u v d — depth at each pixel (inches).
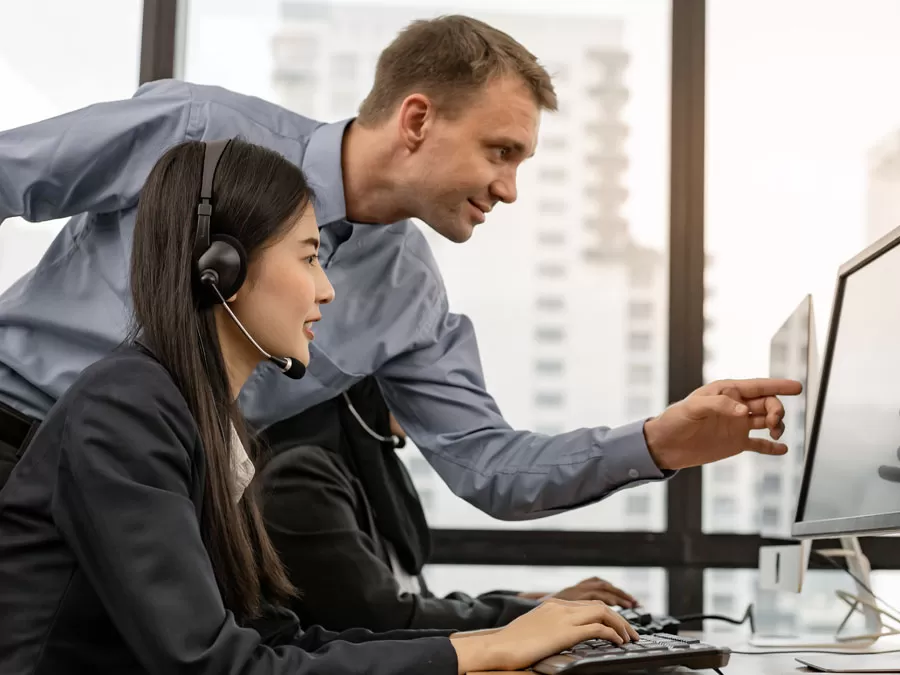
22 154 59.6
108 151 61.2
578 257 112.0
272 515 65.9
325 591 65.5
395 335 70.0
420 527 77.8
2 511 40.2
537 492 63.8
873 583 102.4
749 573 107.4
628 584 107.7
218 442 42.8
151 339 43.2
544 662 42.2
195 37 111.5
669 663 42.7
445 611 67.7
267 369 66.2
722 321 111.1
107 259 61.7
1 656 38.9
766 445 57.9
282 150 66.9
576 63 113.7
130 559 37.7
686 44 112.4
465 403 70.5
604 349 111.2
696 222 111.1
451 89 63.4
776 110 112.5
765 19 113.1
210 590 38.6
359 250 69.5
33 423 56.5
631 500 108.2
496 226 112.0
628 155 113.0
